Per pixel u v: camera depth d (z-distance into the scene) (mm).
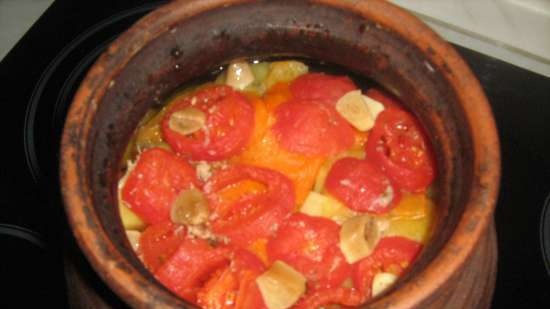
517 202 520
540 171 535
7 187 534
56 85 582
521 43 668
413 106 444
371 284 422
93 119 404
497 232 507
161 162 442
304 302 411
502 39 671
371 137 460
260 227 427
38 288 496
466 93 401
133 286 354
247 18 456
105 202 400
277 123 458
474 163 385
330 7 444
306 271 425
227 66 484
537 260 496
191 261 416
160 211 438
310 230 429
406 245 432
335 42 460
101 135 414
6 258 505
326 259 426
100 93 408
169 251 429
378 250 431
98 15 624
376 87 473
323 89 470
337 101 467
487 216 369
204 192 438
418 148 448
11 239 512
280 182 438
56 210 520
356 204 443
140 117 452
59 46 607
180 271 415
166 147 461
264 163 453
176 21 436
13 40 681
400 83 447
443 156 418
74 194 376
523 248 500
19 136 558
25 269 502
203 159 455
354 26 447
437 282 356
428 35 420
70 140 391
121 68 420
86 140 396
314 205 445
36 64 598
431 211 438
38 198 528
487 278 430
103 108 413
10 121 566
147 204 438
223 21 453
